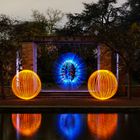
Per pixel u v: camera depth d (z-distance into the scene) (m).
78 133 19.88
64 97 39.47
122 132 20.11
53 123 23.52
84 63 55.38
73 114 28.34
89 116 27.00
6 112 29.30
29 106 29.88
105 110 29.39
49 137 18.75
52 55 60.69
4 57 38.00
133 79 55.78
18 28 39.28
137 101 35.06
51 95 39.88
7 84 43.41
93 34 39.44
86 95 39.72
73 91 40.25
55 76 57.09
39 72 58.81
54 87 49.78
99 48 40.69
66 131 20.53
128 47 38.12
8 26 38.19
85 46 52.06
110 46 38.19
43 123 23.52
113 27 38.97
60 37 40.94
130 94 37.78
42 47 60.44
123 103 32.91
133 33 38.69
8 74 40.25
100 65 40.81
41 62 59.84
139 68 39.56
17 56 40.44
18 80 39.44
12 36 38.50
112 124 22.97
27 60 40.97
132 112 29.45
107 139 18.08
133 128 21.47
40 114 28.31
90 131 20.55
